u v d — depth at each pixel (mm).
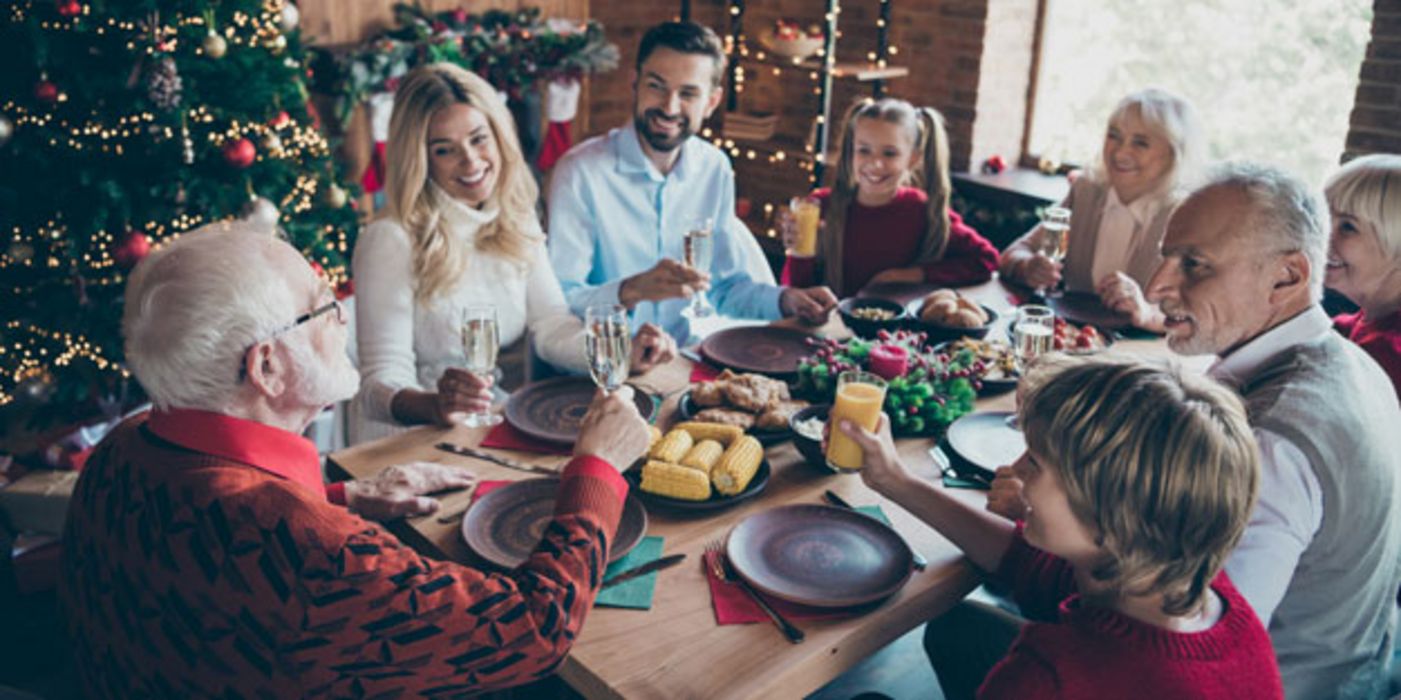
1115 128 2820
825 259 3223
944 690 1774
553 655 1204
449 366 2396
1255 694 1084
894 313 2521
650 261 2918
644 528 1572
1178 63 4684
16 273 3486
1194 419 1029
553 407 2012
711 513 1667
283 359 1176
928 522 1571
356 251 2314
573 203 2768
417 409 2029
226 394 1142
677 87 2654
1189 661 1055
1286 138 4480
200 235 1196
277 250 1207
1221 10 4520
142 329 1126
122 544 1107
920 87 5148
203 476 1099
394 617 1099
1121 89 4855
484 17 5012
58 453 2928
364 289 2285
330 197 3977
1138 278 2869
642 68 2695
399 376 2227
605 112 5895
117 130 3385
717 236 2996
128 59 3371
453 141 2244
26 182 3348
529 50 5031
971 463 1791
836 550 1542
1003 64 4949
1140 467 1028
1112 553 1066
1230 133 4629
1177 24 4645
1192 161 2768
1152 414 1039
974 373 2094
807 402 2057
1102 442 1052
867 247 3154
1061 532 1122
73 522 1192
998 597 2564
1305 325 1567
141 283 1149
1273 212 1536
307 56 3982
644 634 1373
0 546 2732
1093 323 2508
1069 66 4988
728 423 1871
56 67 3318
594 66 5223
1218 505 1018
